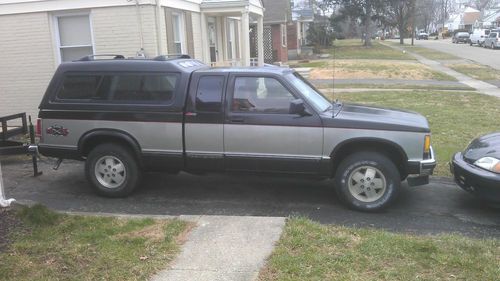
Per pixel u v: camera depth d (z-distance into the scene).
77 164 8.80
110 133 6.69
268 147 6.29
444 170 7.91
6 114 12.64
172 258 4.46
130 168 6.77
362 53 45.28
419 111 13.88
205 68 6.80
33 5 11.96
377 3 55.88
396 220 5.92
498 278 4.01
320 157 6.19
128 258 4.47
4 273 4.20
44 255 4.55
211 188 7.29
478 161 6.11
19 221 5.39
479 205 6.45
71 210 6.37
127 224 5.32
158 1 11.70
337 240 4.75
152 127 6.56
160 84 6.58
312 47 48.31
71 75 6.89
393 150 6.15
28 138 10.50
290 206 6.46
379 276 4.05
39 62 12.28
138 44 11.82
